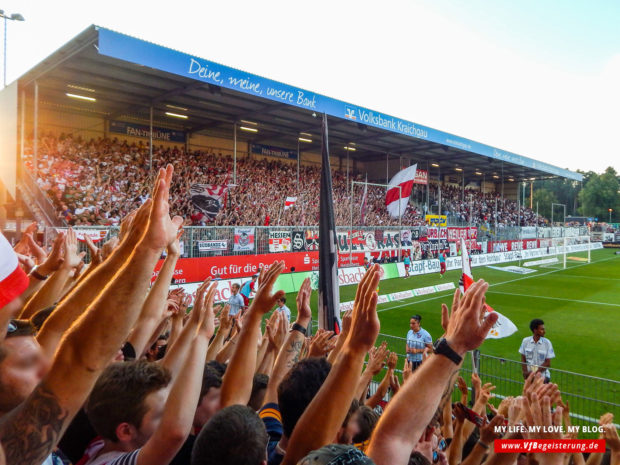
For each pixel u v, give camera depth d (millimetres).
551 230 46594
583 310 17266
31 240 3582
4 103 15555
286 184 29391
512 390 8289
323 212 6117
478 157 36062
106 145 21266
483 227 37438
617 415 7102
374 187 36750
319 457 1270
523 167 42281
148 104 20062
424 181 35250
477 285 1672
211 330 2094
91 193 18031
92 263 2949
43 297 2971
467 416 2977
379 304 18375
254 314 2395
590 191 87875
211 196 20141
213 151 28344
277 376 2896
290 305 17219
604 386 8617
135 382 1718
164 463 1578
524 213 54375
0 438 1124
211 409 2283
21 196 15844
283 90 18406
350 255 23250
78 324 1236
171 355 2414
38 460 1129
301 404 2102
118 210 18578
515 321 15305
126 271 1267
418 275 26797
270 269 2477
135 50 13336
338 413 1694
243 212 24062
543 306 18047
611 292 21672
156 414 1712
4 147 15398
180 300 3957
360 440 2383
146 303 2924
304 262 21172
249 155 30328
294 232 20781
